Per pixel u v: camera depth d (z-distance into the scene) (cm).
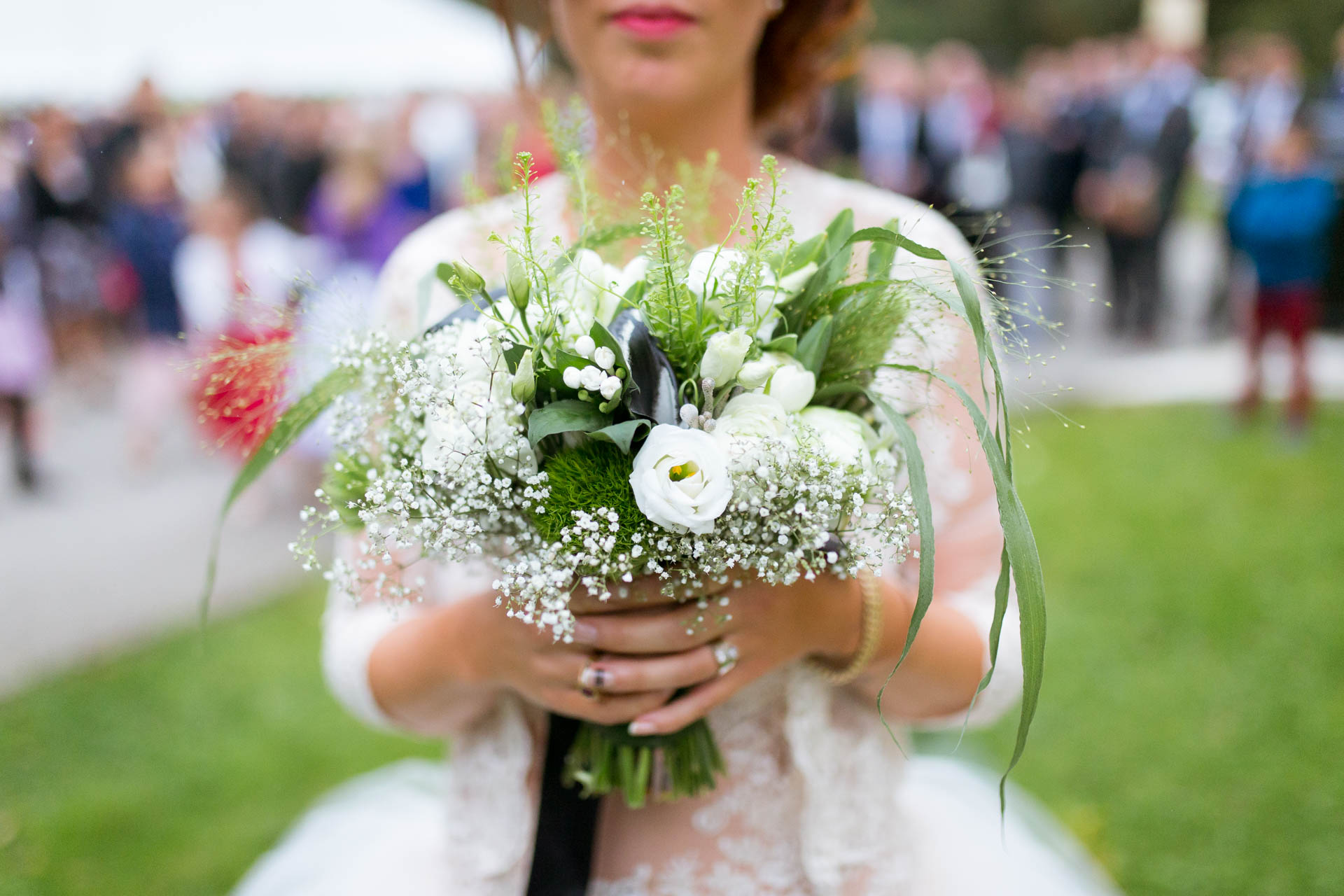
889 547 127
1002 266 116
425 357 115
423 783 194
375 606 148
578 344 106
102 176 750
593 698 122
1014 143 994
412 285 147
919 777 182
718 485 100
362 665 141
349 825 182
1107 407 718
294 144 905
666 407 108
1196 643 391
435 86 1084
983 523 140
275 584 498
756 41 158
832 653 126
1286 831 288
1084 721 346
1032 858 163
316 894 162
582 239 120
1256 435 640
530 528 111
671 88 138
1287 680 361
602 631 119
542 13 163
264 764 343
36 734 365
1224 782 310
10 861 298
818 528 105
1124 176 918
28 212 830
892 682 131
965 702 135
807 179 152
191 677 403
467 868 140
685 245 114
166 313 691
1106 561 464
